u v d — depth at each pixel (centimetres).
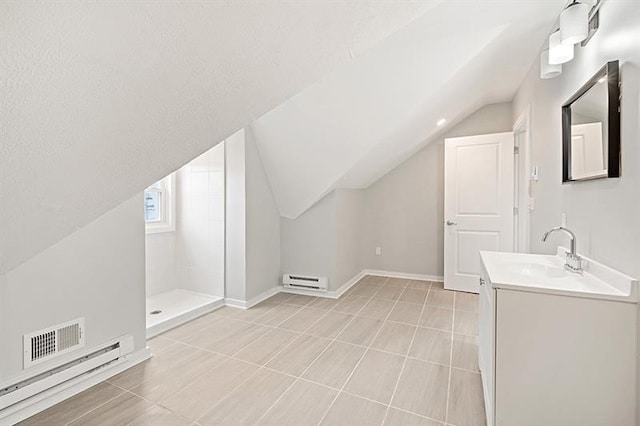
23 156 91
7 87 74
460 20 203
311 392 195
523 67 291
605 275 145
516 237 369
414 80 253
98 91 87
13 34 65
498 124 405
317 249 387
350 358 235
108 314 212
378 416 174
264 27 98
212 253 364
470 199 392
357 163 322
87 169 110
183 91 104
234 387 200
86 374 199
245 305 344
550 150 237
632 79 128
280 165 352
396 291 403
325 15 106
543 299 138
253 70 113
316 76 138
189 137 126
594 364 132
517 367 143
